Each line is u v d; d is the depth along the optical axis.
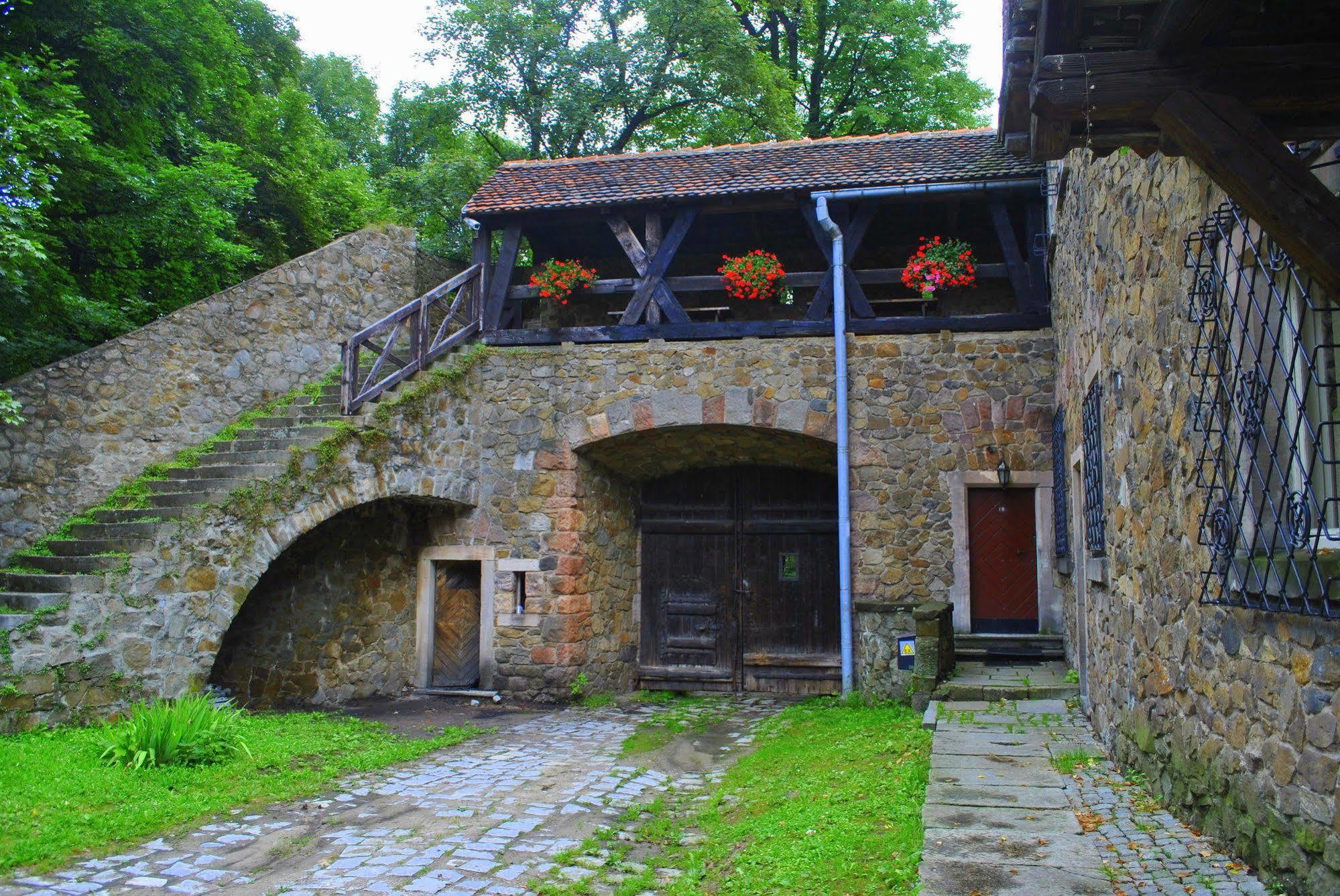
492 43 17.03
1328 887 2.76
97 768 5.89
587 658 10.24
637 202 10.02
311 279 10.95
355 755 7.02
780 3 17.25
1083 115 2.77
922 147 10.62
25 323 9.20
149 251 11.62
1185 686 4.00
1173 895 3.11
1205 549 3.73
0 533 8.30
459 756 7.30
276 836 5.14
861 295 9.76
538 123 17.70
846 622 9.23
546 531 10.05
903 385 9.57
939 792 4.39
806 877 3.97
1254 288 3.32
